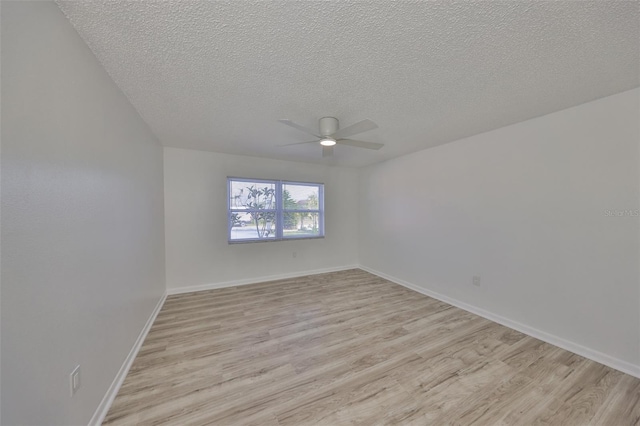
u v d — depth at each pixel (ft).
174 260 11.42
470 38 4.14
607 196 6.14
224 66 4.93
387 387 5.36
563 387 5.36
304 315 9.06
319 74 5.24
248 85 5.68
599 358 6.22
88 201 4.20
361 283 13.14
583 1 3.36
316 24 3.79
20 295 2.77
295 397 5.07
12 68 2.69
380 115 7.42
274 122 8.05
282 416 4.59
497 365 6.13
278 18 3.66
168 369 5.95
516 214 8.00
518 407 4.83
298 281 13.50
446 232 10.42
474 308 9.27
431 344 7.09
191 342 7.18
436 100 6.44
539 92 5.99
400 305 10.05
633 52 4.48
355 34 4.02
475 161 9.25
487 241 8.85
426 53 4.54
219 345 7.03
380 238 14.44
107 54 4.50
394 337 7.50
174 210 11.39
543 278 7.34
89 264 4.21
